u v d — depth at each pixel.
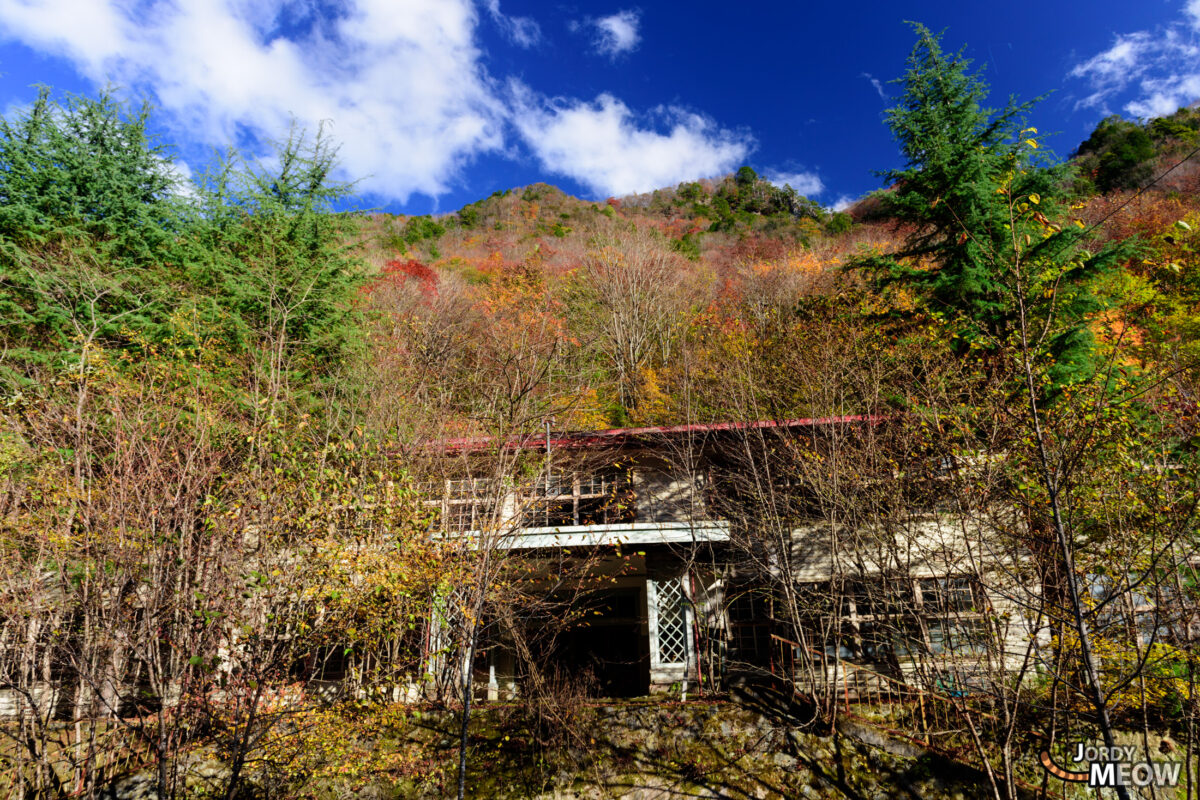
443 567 9.61
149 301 13.14
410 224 63.47
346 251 16.58
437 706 11.41
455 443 12.30
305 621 8.79
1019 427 8.00
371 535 9.59
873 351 13.09
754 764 10.19
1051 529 7.53
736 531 13.11
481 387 13.24
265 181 16.53
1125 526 8.37
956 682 9.59
